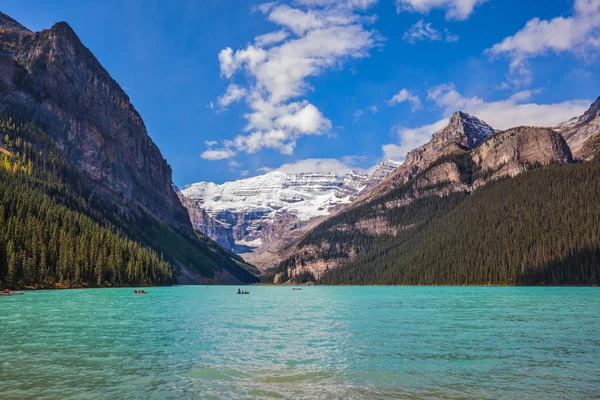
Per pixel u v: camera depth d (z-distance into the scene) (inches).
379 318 2881.4
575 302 3981.3
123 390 1219.2
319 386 1272.1
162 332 2215.8
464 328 2343.8
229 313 3294.8
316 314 3218.5
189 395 1187.9
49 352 1670.8
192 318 2878.9
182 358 1608.0
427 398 1167.6
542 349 1752.0
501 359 1579.7
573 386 1259.8
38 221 6471.5
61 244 6304.1
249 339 2026.3
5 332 2103.8
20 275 5516.7
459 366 1483.8
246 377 1358.3
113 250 7593.5
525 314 2965.1
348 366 1489.9
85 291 5639.8
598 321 2566.4
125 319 2694.4
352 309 3639.3
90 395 1173.1
